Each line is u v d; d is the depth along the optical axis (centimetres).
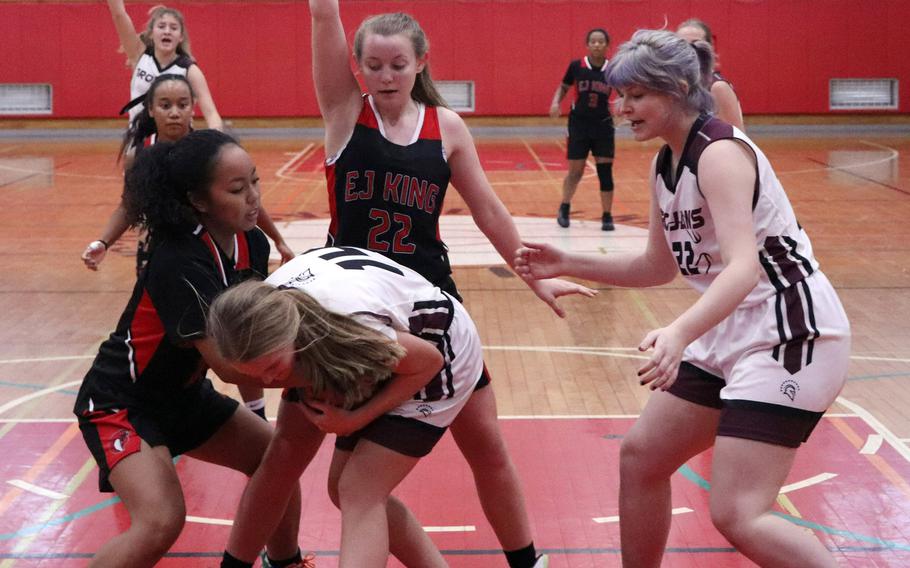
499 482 322
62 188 1326
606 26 1955
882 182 1339
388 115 319
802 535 271
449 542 369
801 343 280
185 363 298
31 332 662
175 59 630
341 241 321
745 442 276
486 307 736
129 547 280
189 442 315
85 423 299
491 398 317
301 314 254
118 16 649
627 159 1656
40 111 1964
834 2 1952
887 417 498
